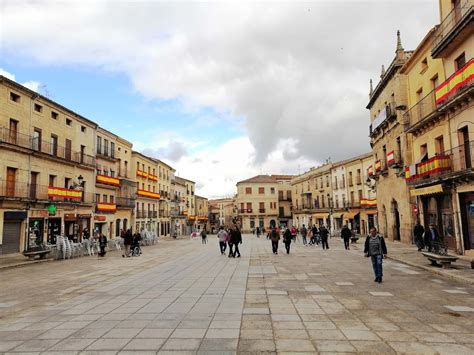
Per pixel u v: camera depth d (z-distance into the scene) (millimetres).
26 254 19625
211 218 111812
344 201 51469
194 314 7285
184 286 10680
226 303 8258
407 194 24547
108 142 39281
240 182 78375
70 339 5824
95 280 12375
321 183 59812
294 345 5359
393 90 26266
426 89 20734
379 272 10891
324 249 24672
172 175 66812
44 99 27672
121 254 24547
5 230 23469
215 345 5398
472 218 16297
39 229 26734
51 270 15906
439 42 17312
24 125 25484
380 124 28859
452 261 13188
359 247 25688
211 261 18078
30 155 25922
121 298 9086
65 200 29094
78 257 22391
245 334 5918
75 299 9117
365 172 46281
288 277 12180
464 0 16312
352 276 12211
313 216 62219
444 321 6570
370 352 5039
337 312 7316
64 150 30344
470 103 15766
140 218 47500
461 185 16734
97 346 5453
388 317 6883
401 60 24844
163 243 39406
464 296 8727
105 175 38062
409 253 18594
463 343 5379
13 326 6684
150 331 6164
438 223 19328
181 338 5754
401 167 25094
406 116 23359
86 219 33438
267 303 8211
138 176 48156
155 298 8984
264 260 18000
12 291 10625
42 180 27312
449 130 17875
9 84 24078
